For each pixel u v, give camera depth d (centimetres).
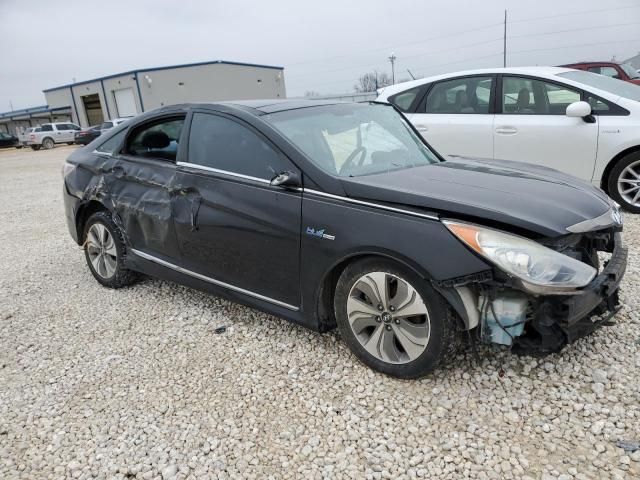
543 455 227
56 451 252
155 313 403
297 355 322
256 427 260
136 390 299
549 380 276
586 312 252
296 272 307
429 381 283
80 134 2953
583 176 580
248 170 331
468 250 246
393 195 271
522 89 608
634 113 549
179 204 368
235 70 4591
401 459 232
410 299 267
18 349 360
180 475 231
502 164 361
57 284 491
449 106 653
